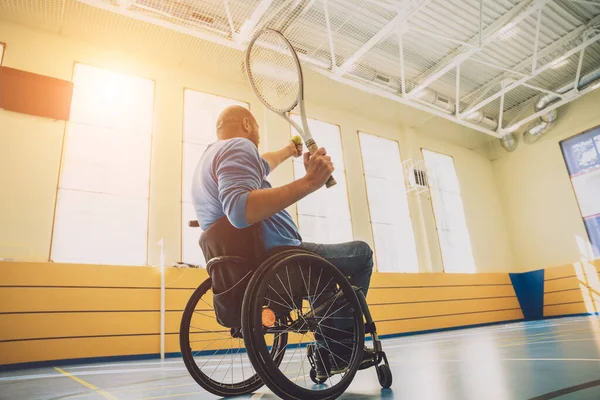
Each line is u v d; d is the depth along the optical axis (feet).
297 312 3.60
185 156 18.47
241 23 17.21
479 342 10.46
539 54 22.44
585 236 25.61
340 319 3.74
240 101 21.11
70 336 12.98
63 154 15.61
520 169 29.71
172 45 18.37
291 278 3.50
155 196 17.01
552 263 27.20
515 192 29.89
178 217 17.24
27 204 14.37
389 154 25.95
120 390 5.19
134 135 17.57
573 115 26.96
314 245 3.84
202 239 3.63
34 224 14.28
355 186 23.26
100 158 16.40
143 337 14.03
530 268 28.40
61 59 16.85
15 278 12.71
